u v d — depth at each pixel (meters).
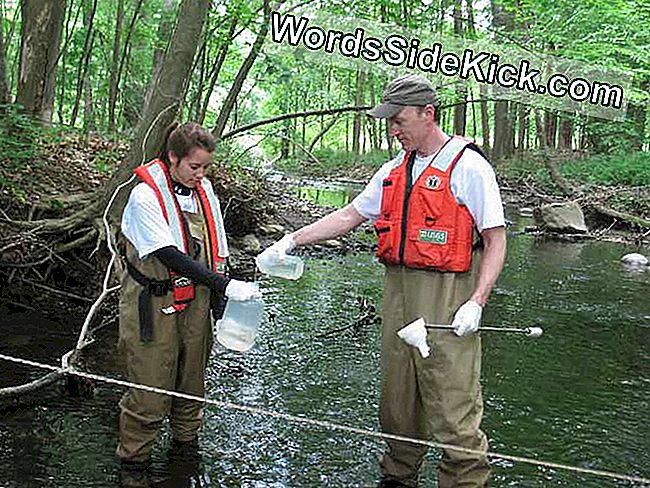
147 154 6.49
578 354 5.99
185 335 3.72
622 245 11.82
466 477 3.34
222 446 4.06
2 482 3.58
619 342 6.34
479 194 3.21
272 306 7.12
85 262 6.86
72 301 6.56
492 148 27.17
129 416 3.69
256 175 10.91
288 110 25.09
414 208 3.30
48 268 6.70
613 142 20.69
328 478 3.77
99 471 3.74
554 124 25.98
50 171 7.62
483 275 3.22
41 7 8.02
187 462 3.86
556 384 5.29
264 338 6.07
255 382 5.07
